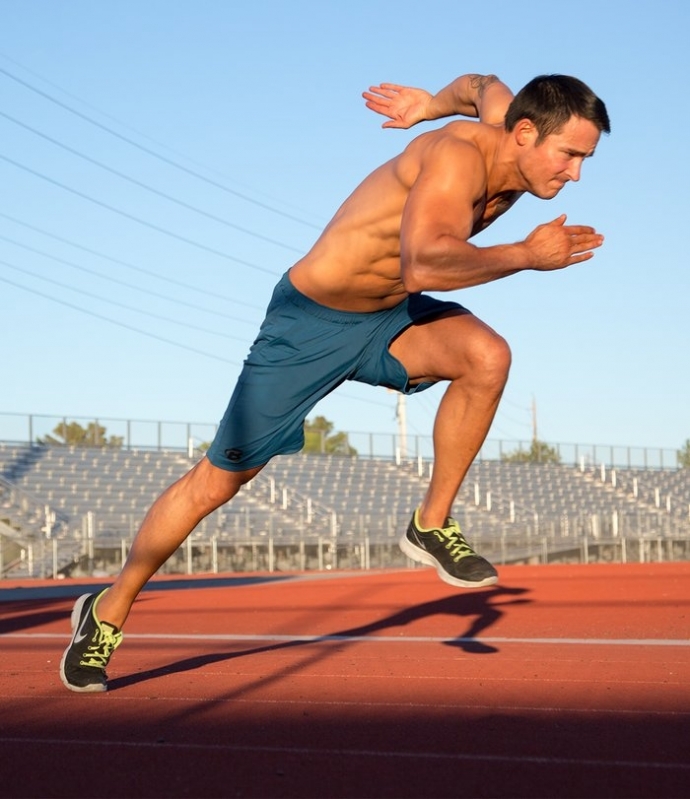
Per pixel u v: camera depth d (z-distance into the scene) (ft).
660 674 17.13
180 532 15.85
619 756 11.19
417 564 93.56
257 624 29.22
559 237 11.91
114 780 10.50
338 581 55.93
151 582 62.39
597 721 13.15
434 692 15.67
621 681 16.44
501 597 36.99
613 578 49.29
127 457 97.86
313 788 10.06
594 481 138.10
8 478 87.35
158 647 23.20
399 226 13.44
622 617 28.45
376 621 29.17
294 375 14.76
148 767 11.03
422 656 20.33
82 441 97.40
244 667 19.02
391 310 14.55
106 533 80.48
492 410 13.94
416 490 115.44
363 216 13.74
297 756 11.43
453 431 14.05
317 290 14.30
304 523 94.73
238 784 10.26
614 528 106.83
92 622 16.29
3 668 19.81
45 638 26.84
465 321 14.15
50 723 13.64
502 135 12.90
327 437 119.24
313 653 21.21
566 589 40.70
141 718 13.91
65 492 88.69
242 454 15.16
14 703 15.30
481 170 12.52
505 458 135.23
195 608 36.50
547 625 26.73
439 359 14.11
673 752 11.31
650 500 137.59
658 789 9.84
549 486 130.31
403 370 14.55
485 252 11.76
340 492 108.06
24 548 74.84
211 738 12.48
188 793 9.96
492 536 93.66
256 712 14.19
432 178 12.32
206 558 78.95
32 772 10.88
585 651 20.71
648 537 110.22
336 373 14.83
